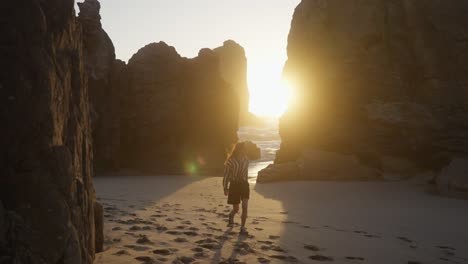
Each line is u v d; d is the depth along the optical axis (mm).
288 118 28703
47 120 2781
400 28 22781
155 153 30250
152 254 4836
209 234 6258
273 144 83375
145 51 30594
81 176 3643
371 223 8875
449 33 20891
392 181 19719
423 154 20656
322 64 25266
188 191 15477
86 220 3662
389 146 21469
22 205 2543
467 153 18891
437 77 20891
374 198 14148
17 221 2441
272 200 13297
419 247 6387
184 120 31703
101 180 21969
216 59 34656
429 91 21000
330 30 25109
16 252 2312
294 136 27688
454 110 19984
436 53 21172
